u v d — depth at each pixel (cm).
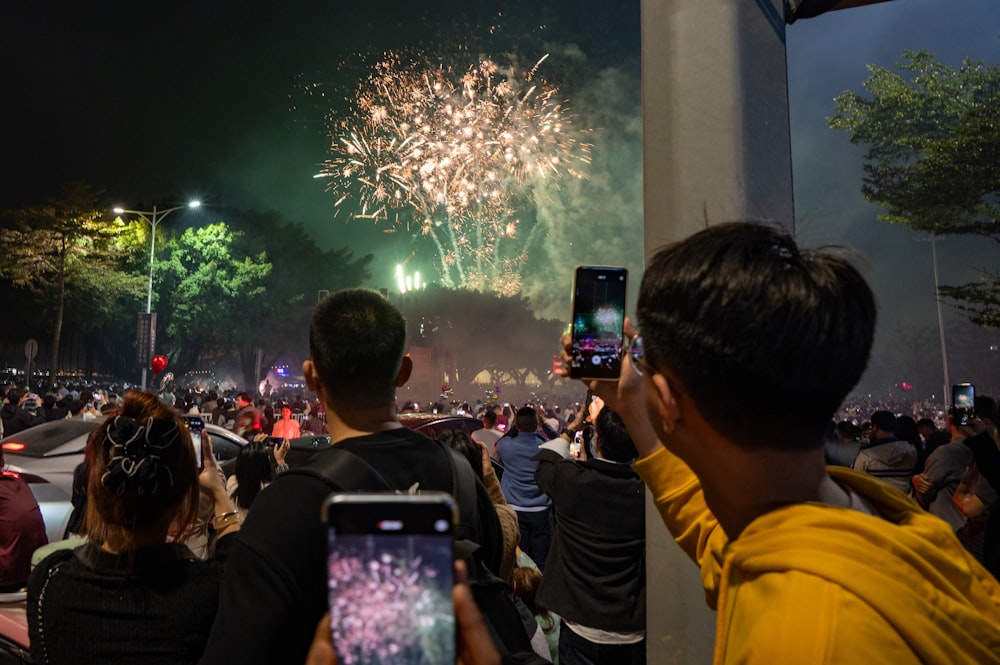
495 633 165
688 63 228
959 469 590
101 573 195
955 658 80
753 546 89
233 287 4572
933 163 1656
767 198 224
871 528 87
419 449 191
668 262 101
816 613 79
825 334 89
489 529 200
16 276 4125
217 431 849
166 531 205
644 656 342
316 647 73
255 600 156
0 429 829
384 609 71
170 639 196
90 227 4119
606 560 342
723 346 90
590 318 146
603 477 348
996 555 409
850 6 251
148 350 2598
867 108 1755
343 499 73
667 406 99
